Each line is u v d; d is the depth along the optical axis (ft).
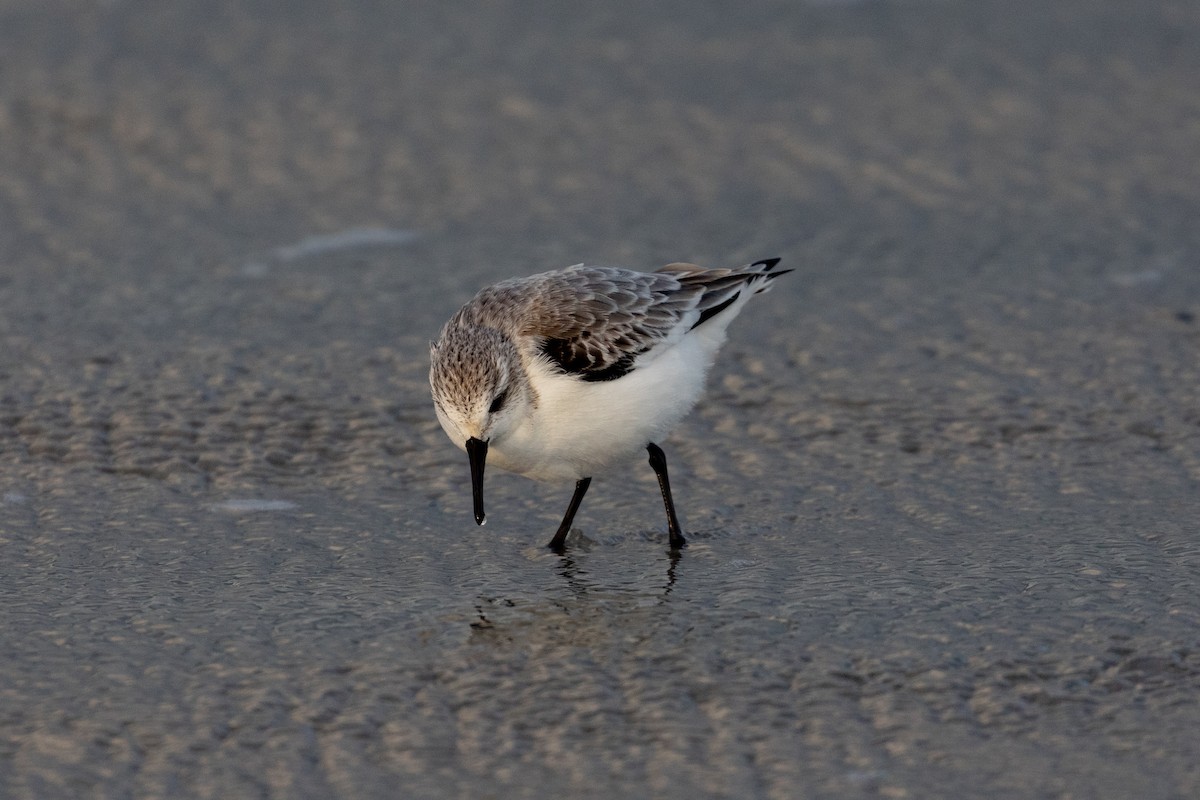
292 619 31.14
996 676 28.27
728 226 53.62
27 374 43.21
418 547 34.86
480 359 31.55
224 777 25.44
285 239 53.21
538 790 24.93
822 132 60.90
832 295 48.55
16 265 50.96
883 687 27.99
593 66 66.90
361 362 44.39
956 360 44.09
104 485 37.58
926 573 32.73
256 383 42.98
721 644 29.78
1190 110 61.77
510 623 30.96
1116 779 24.95
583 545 34.96
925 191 56.29
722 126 61.46
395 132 61.11
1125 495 36.40
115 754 26.11
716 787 24.95
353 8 73.20
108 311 47.62
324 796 24.86
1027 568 32.76
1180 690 27.63
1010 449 39.11
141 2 73.51
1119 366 43.24
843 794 24.72
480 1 74.02
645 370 32.99
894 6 73.56
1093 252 51.01
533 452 32.99
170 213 55.26
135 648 29.84
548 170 58.34
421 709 27.53
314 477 38.37
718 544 34.78
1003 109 62.44
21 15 71.82
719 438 40.42
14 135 60.80
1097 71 65.51
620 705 27.61
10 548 34.27
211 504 36.78
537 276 34.68
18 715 27.32
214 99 63.57
